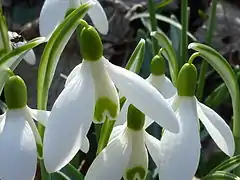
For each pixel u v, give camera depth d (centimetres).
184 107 18
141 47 19
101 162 17
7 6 44
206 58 20
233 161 21
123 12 42
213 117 18
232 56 40
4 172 16
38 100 18
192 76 18
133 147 18
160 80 21
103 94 17
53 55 17
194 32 42
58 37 17
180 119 18
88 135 31
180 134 17
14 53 18
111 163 17
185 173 17
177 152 17
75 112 16
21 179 16
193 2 44
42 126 18
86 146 18
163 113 16
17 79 17
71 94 17
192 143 17
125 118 20
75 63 39
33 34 41
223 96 31
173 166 17
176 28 34
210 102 30
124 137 18
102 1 43
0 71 18
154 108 16
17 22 43
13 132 17
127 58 40
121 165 18
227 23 42
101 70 17
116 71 17
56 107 16
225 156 32
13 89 17
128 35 41
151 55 32
